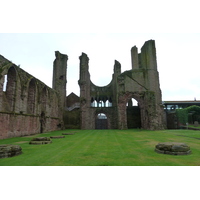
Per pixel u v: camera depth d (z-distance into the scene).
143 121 30.14
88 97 38.91
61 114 34.84
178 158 6.67
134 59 35.38
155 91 31.36
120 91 30.95
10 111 17.23
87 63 39.22
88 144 10.83
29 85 22.91
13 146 7.62
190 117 33.16
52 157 7.07
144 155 7.28
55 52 37.66
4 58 16.72
